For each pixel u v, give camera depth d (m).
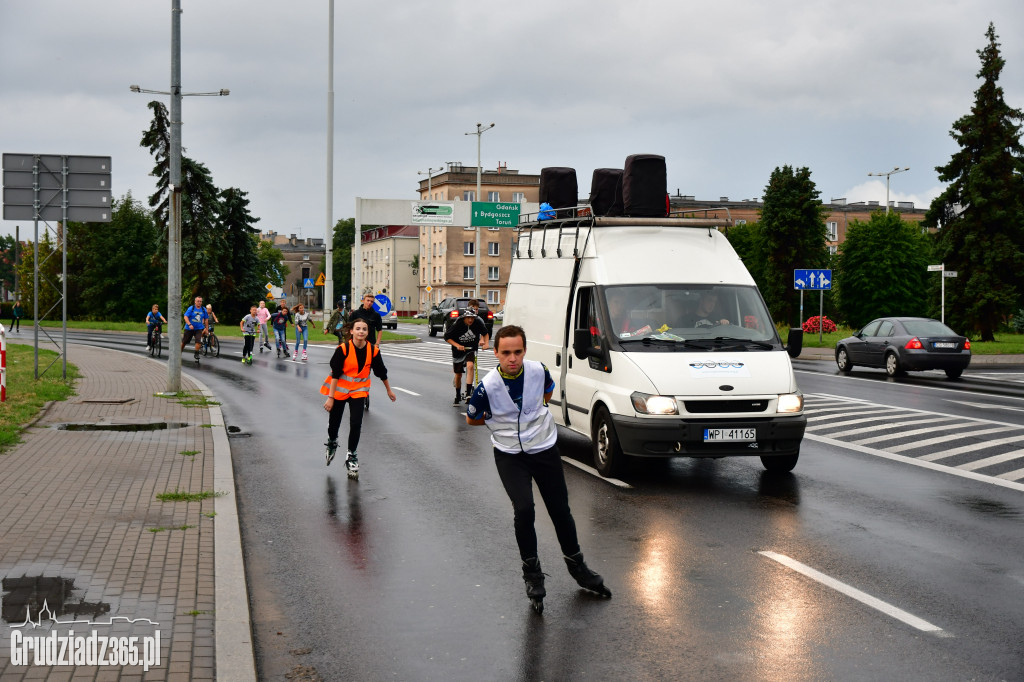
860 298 61.75
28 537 6.84
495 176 99.25
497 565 6.64
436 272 99.88
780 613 5.54
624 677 4.59
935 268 31.67
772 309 63.69
